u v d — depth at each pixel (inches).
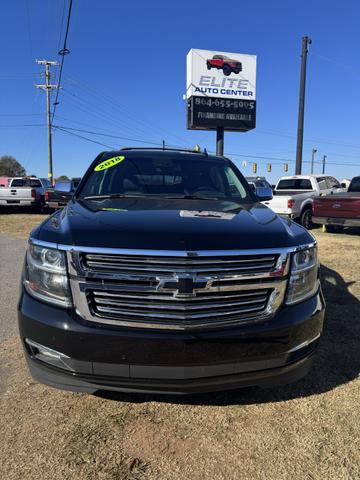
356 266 289.4
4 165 3570.4
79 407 113.6
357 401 118.0
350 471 92.0
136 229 100.3
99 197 147.7
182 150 189.5
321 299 111.3
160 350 92.7
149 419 109.0
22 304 101.6
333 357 143.9
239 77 1053.2
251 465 93.7
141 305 93.4
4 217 722.2
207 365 94.6
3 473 89.7
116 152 179.8
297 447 99.4
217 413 111.9
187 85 1062.4
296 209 535.2
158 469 92.0
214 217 114.9
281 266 100.3
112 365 93.9
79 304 94.8
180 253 92.8
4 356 144.1
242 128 1072.2
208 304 94.7
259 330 96.6
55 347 95.7
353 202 450.6
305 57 845.2
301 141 869.2
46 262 99.3
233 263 96.0
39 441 99.9
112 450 97.4
